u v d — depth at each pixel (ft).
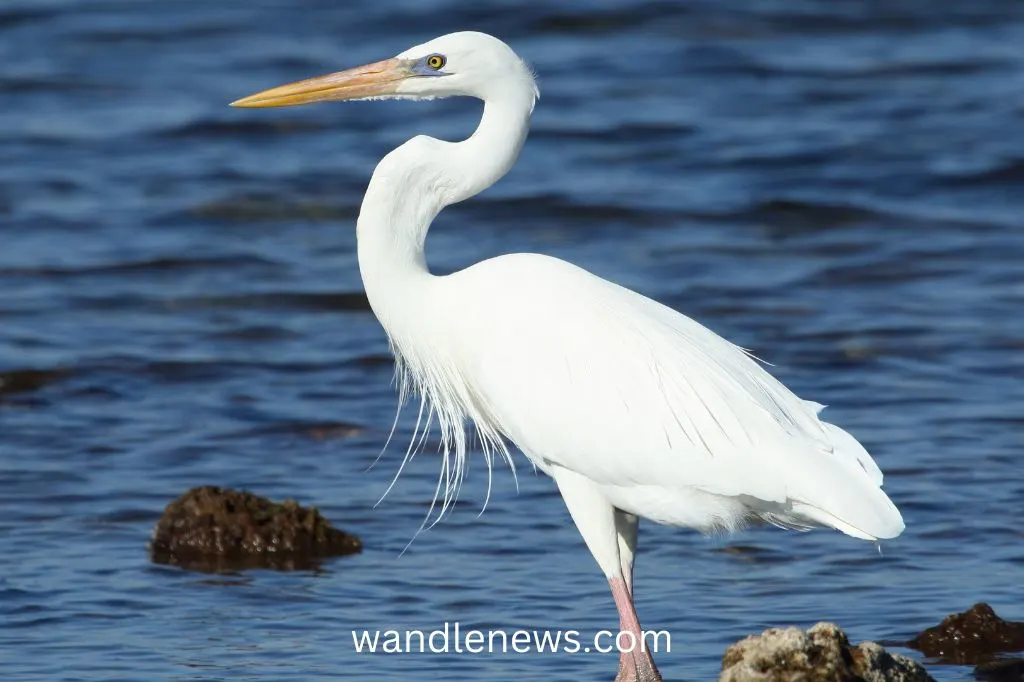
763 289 63.72
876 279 65.16
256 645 32.89
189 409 50.55
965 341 56.90
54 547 38.91
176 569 37.55
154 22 106.83
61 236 70.85
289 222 74.02
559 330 31.14
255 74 95.45
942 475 43.60
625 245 69.97
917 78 95.55
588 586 36.58
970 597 35.12
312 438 47.93
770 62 98.48
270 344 57.77
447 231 72.08
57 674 31.14
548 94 92.58
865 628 33.50
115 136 85.81
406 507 42.06
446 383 33.81
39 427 48.70
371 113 91.45
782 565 37.81
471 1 108.68
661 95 92.84
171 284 64.95
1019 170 77.92
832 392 51.67
